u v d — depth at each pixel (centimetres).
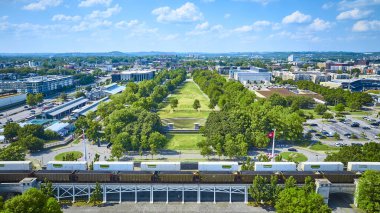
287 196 10512
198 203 12544
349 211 11781
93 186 12612
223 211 11825
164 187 12575
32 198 9475
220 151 17788
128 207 12131
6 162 13350
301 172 12988
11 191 12162
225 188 12619
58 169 13462
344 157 14762
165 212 11738
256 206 12212
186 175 12581
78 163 13550
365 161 14262
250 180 12675
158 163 13450
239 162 17275
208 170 13375
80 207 12062
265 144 19238
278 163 13438
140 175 12575
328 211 9806
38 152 19100
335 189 12419
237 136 18988
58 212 9800
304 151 19638
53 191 12475
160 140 18875
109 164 13425
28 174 12569
